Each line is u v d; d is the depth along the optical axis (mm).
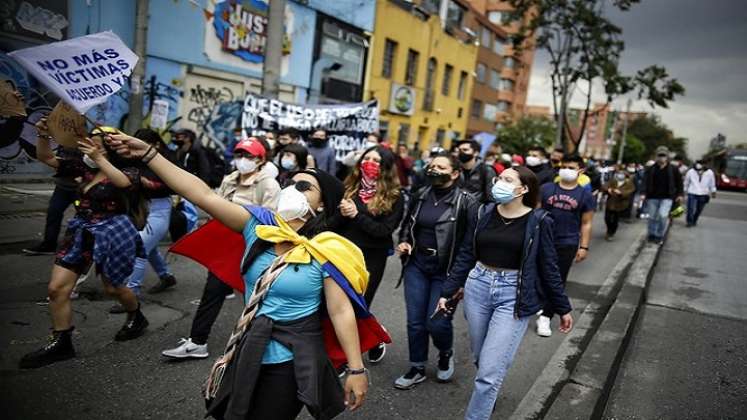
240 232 2480
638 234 12703
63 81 2387
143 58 10359
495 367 3221
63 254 3818
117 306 4867
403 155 12172
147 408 3385
